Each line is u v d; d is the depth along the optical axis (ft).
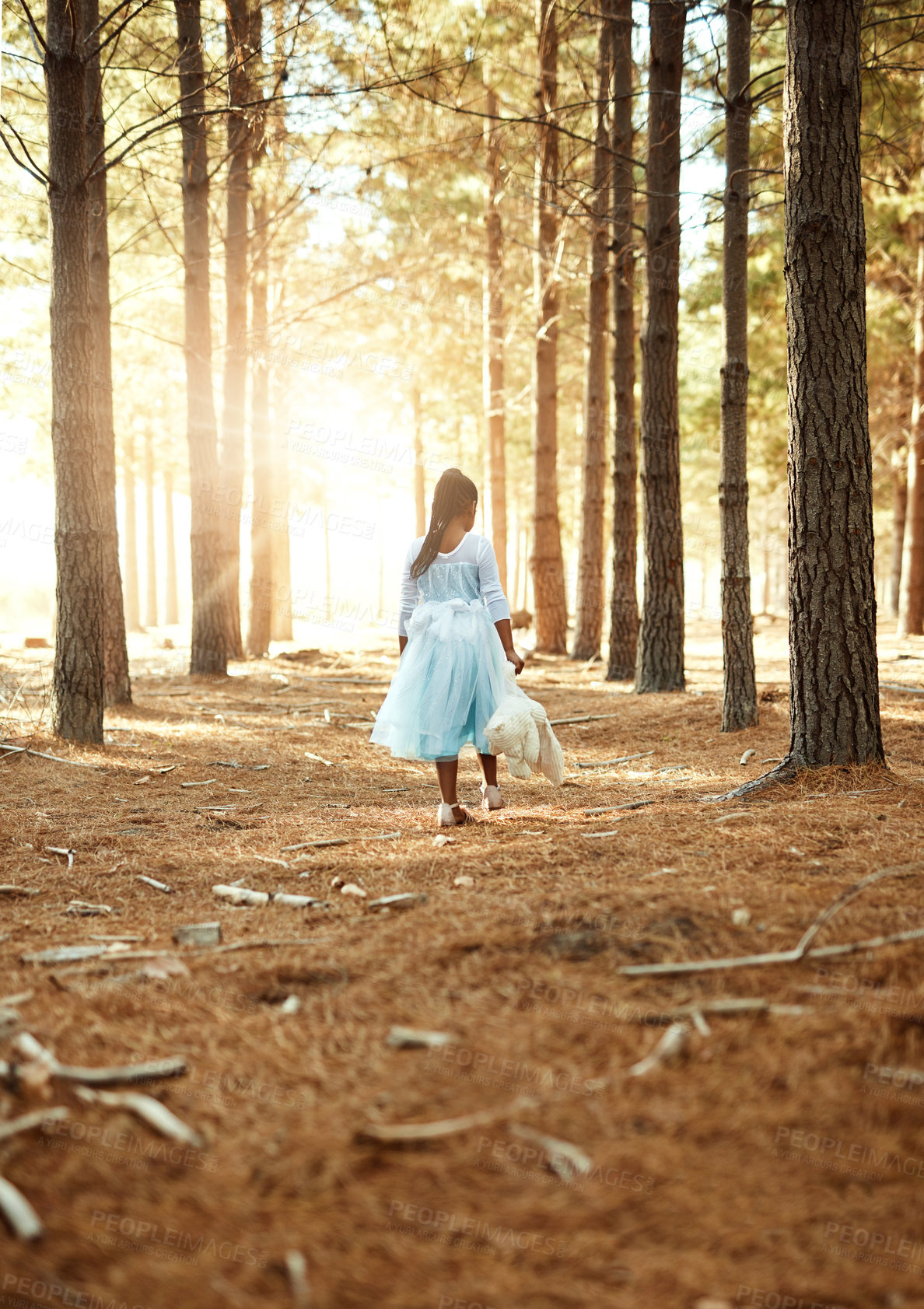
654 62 28.32
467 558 14.52
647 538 30.96
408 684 14.07
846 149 14.25
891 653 39.78
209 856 12.68
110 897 10.93
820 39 14.17
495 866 11.50
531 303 56.85
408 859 12.11
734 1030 6.57
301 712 29.60
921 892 9.11
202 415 37.65
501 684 14.21
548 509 49.34
